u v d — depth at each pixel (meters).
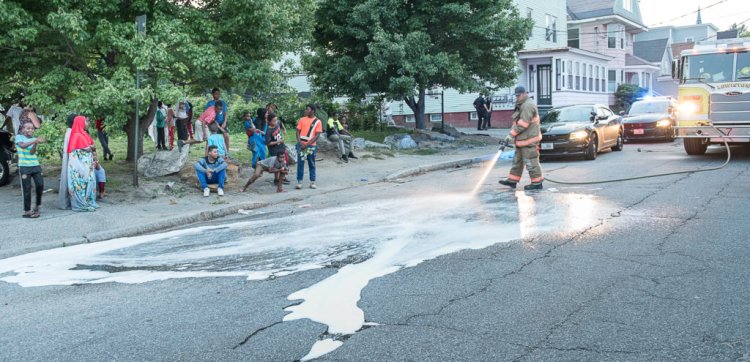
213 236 8.27
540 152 15.99
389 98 21.23
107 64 12.20
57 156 16.28
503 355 3.99
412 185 12.80
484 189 11.44
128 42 10.60
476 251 6.69
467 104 34.03
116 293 5.80
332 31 20.83
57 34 11.20
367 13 19.44
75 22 10.16
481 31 20.03
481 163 17.28
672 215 8.20
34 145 9.52
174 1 12.41
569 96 34.00
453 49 21.27
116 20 11.56
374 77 20.27
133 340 4.54
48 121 10.34
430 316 4.75
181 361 4.12
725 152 16.22
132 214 9.88
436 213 9.07
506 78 22.59
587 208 8.92
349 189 12.70
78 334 4.73
